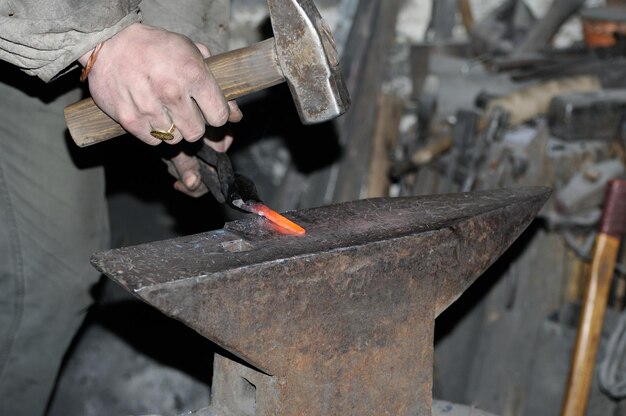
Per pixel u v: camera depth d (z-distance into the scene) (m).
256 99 2.93
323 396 1.37
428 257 1.40
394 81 3.34
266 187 2.99
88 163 1.90
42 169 1.83
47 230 1.87
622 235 2.47
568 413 2.25
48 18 1.36
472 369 2.59
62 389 2.45
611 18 2.92
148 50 1.36
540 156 2.42
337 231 1.40
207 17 1.78
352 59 2.92
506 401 2.55
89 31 1.36
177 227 2.84
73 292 1.94
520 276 2.51
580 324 2.25
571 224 2.42
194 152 1.54
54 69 1.42
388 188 2.90
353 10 3.04
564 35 3.41
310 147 2.87
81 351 2.52
